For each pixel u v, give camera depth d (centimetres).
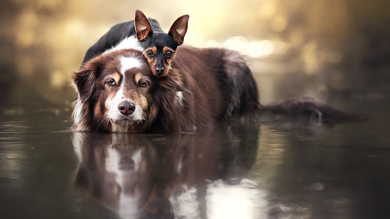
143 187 292
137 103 338
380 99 457
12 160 311
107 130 345
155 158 314
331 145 334
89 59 356
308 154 322
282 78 619
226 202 285
